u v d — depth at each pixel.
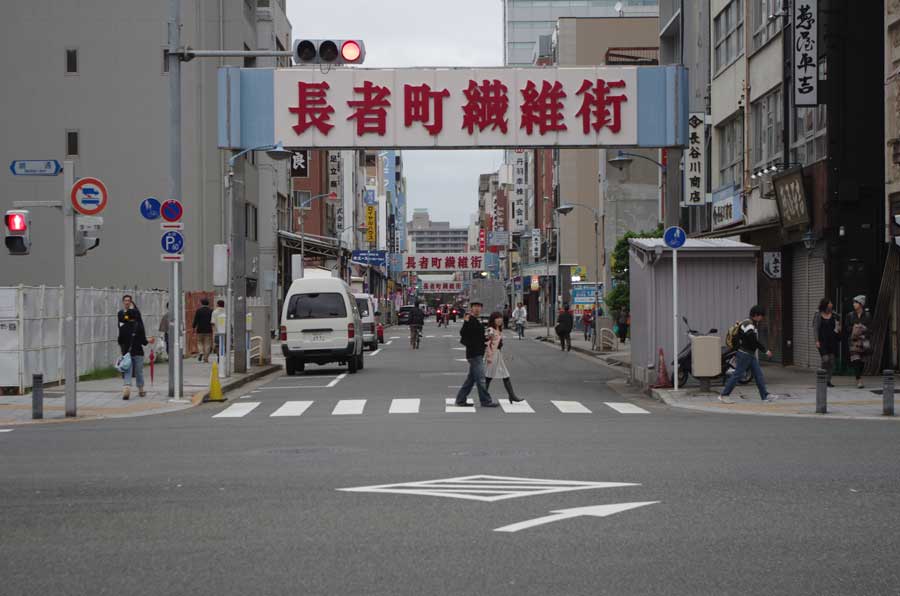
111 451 13.28
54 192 47.06
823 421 16.73
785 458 11.85
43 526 8.35
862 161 25.52
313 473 11.04
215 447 13.63
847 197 25.34
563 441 13.85
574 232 86.31
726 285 24.03
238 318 30.42
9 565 7.04
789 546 7.36
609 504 8.98
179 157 23.03
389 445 13.59
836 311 25.62
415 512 8.72
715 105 38.09
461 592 6.20
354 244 104.81
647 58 73.94
